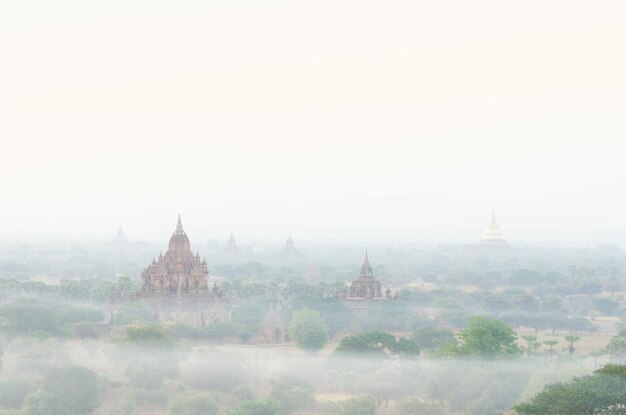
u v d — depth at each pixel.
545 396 181.50
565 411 174.38
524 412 180.00
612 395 175.25
